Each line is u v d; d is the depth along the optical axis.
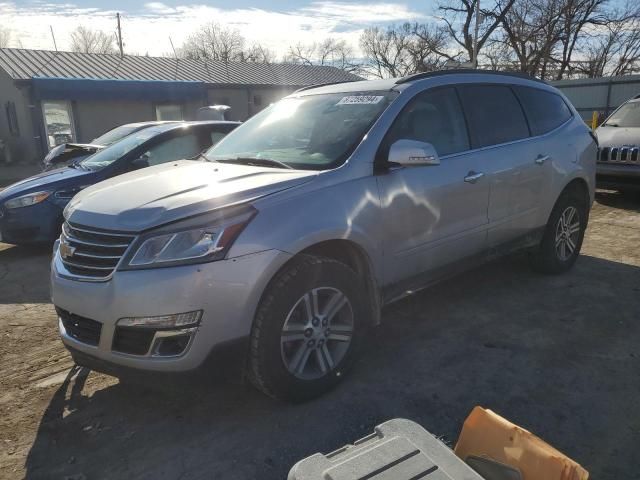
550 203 4.82
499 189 4.23
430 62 43.00
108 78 22.45
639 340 3.82
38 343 4.16
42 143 20.08
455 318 4.29
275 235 2.85
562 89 25.86
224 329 2.73
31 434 2.98
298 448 2.77
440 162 3.80
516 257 5.74
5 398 3.36
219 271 2.68
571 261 5.27
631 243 6.30
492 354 3.67
